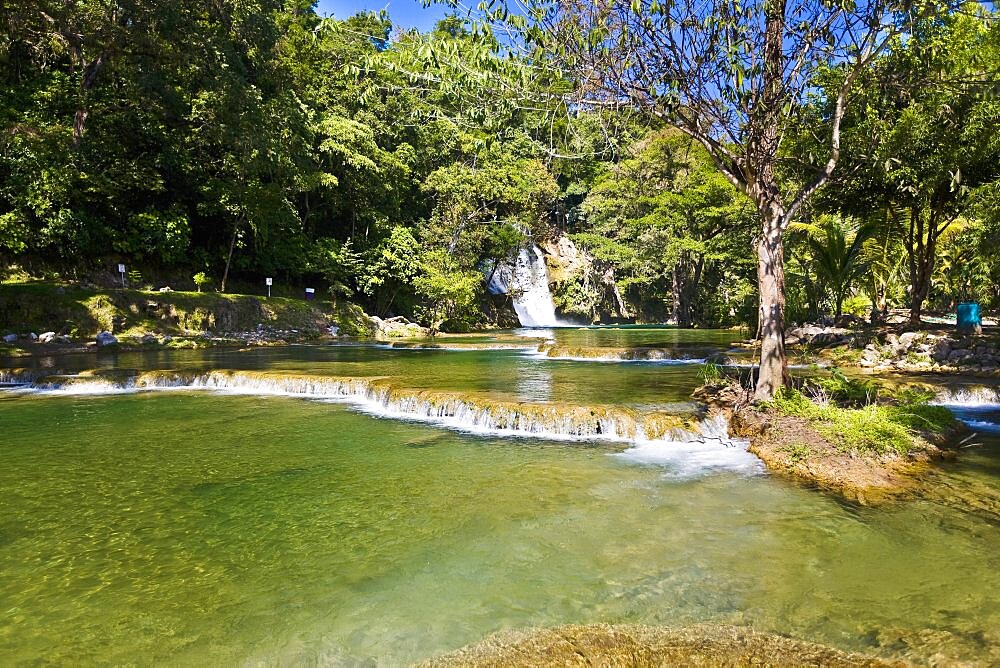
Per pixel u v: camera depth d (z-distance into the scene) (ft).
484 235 130.52
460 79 21.49
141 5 64.34
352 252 114.73
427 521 19.06
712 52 23.97
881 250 87.30
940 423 27.37
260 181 94.43
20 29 63.36
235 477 23.65
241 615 13.52
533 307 159.33
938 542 16.55
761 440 25.89
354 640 12.45
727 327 130.72
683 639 11.98
